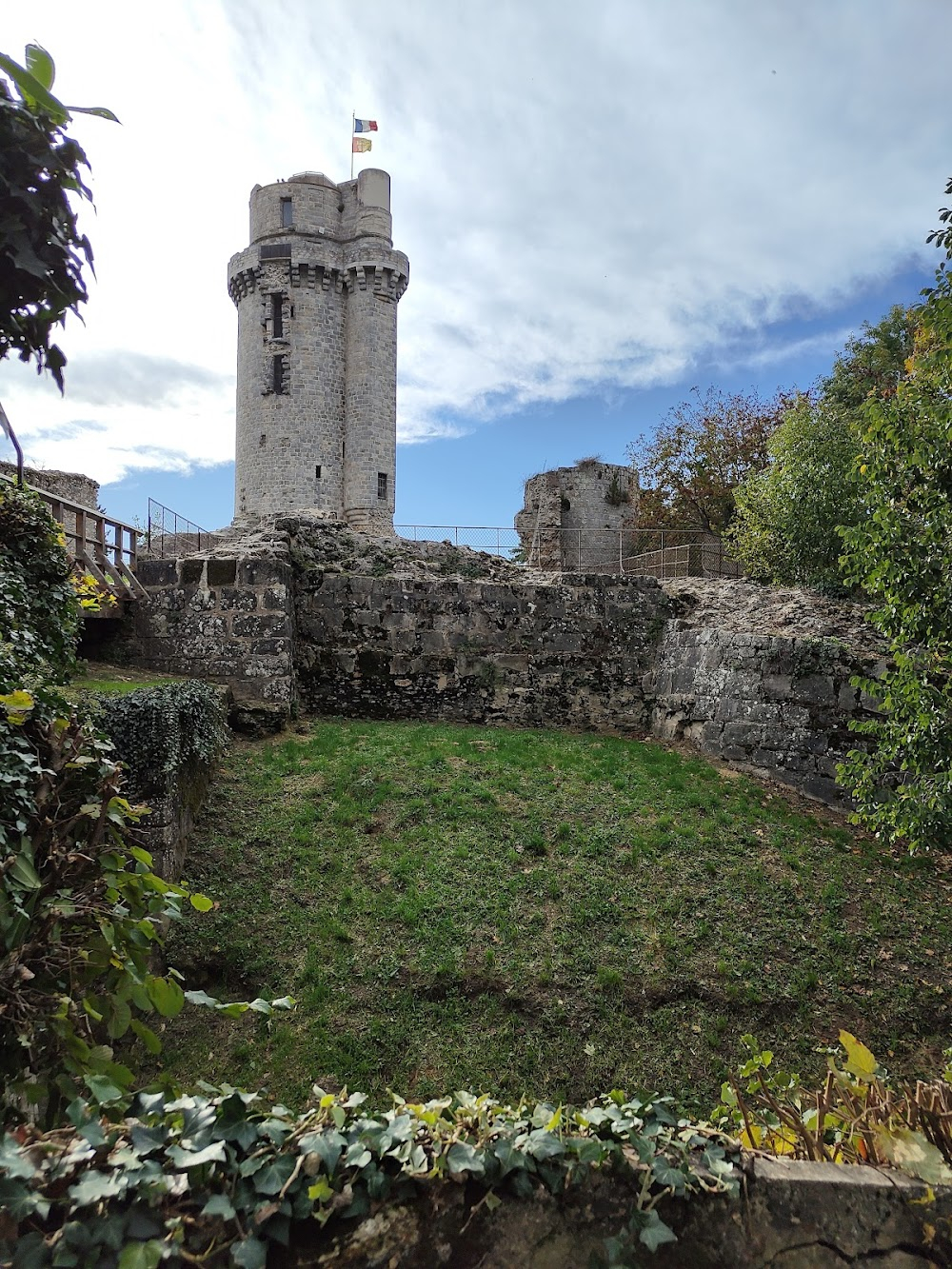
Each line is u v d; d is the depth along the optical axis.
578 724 13.45
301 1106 5.31
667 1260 1.83
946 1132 2.35
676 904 7.54
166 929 6.64
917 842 6.51
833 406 19.12
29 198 1.99
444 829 8.52
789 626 12.33
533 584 13.91
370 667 12.91
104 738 4.46
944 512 6.11
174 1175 1.74
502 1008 6.20
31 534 6.45
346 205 34.56
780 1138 2.79
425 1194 1.83
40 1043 2.34
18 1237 1.55
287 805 8.80
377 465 34.25
